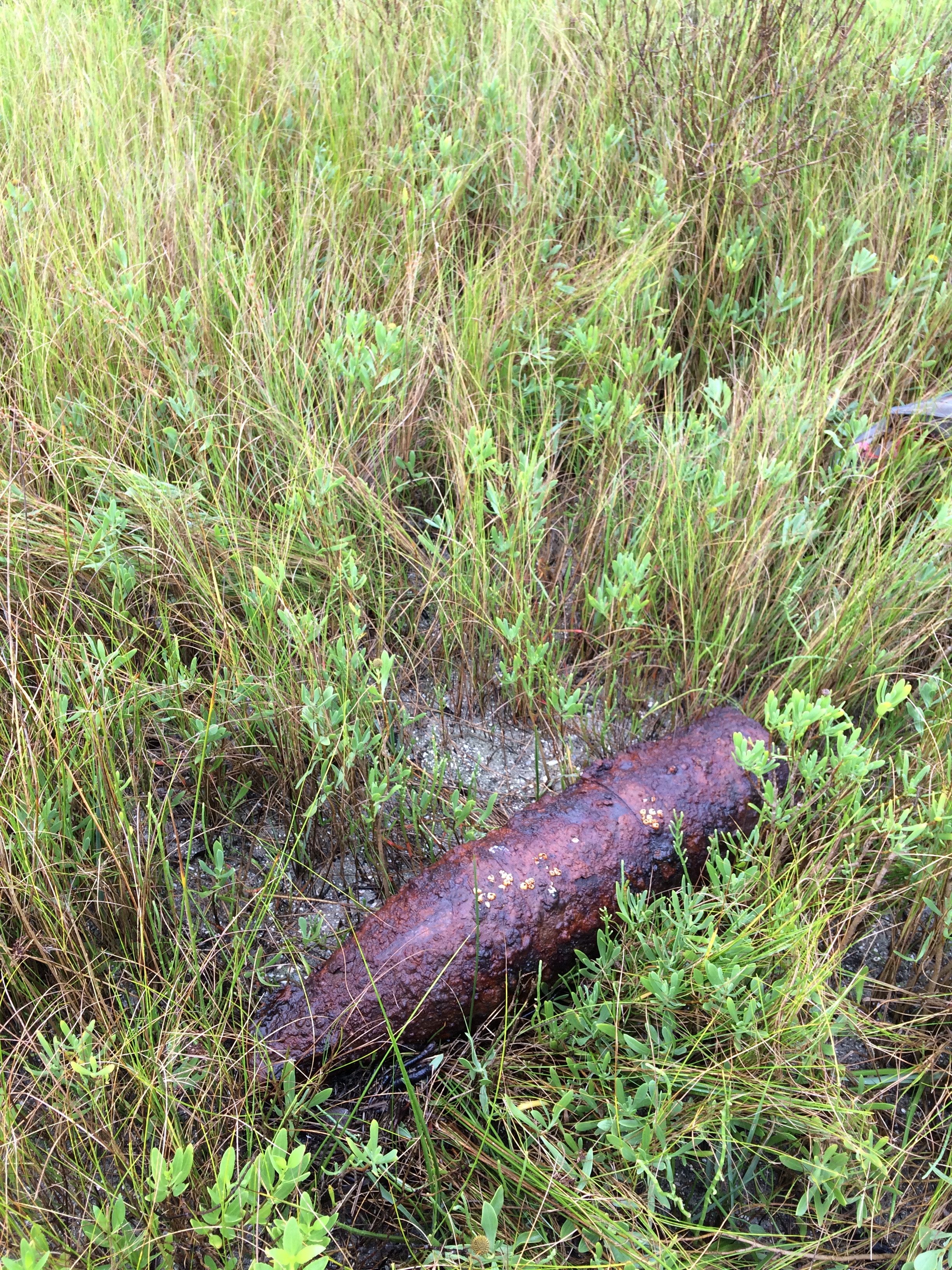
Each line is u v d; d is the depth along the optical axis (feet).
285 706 7.16
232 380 9.36
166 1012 5.75
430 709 8.53
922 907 6.83
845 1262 5.59
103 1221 4.57
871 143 12.83
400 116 13.20
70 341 9.45
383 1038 5.96
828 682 8.26
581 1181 5.51
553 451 9.55
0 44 13.67
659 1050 6.00
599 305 10.51
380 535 8.93
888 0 15.53
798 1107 5.82
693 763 7.04
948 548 8.63
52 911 6.11
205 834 7.34
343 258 10.70
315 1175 5.75
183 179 11.23
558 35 13.84
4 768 6.52
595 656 8.90
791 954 6.31
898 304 10.77
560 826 6.60
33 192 11.13
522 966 6.16
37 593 7.59
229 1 15.03
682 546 8.72
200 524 8.05
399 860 7.37
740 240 11.34
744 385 10.66
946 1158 6.08
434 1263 5.18
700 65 12.56
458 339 10.10
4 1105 5.15
